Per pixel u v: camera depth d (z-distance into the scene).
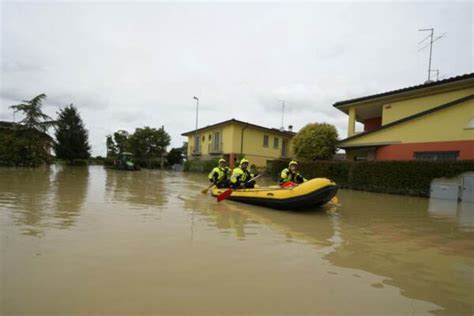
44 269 3.02
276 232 5.00
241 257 3.62
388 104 16.83
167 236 4.46
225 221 5.76
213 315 2.24
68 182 12.30
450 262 3.72
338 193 11.92
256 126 27.39
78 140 40.88
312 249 4.09
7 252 3.46
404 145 13.95
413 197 10.96
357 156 16.98
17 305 2.30
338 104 19.12
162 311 2.28
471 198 9.64
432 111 12.95
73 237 4.17
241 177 9.03
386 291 2.81
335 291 2.77
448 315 2.39
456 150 12.18
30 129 22.52
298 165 16.52
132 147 39.66
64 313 2.21
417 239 4.83
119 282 2.78
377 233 5.20
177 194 9.92
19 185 10.17
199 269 3.18
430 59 17.77
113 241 4.07
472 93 13.45
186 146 40.59
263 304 2.46
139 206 7.11
